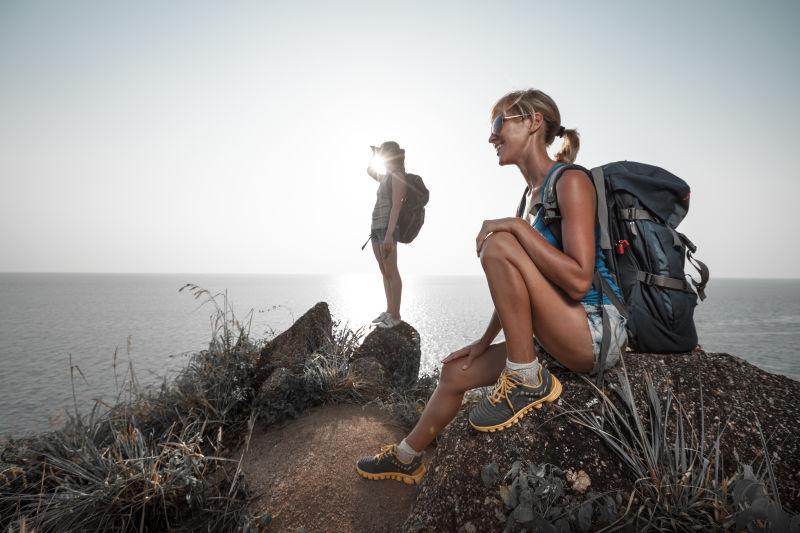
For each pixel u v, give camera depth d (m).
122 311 153.75
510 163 2.23
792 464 1.68
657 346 1.94
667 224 1.93
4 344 75.38
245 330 4.25
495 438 1.89
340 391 3.71
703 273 1.99
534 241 1.72
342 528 2.18
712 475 1.66
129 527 2.27
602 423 1.81
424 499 1.90
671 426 1.82
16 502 2.47
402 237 5.09
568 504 1.64
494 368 2.12
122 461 2.45
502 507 1.71
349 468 2.59
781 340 97.31
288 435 3.09
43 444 2.81
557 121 2.14
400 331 5.12
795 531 1.33
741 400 1.89
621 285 1.93
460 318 115.94
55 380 40.62
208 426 3.23
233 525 2.25
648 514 1.57
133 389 3.32
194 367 3.71
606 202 1.92
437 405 2.25
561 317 1.79
